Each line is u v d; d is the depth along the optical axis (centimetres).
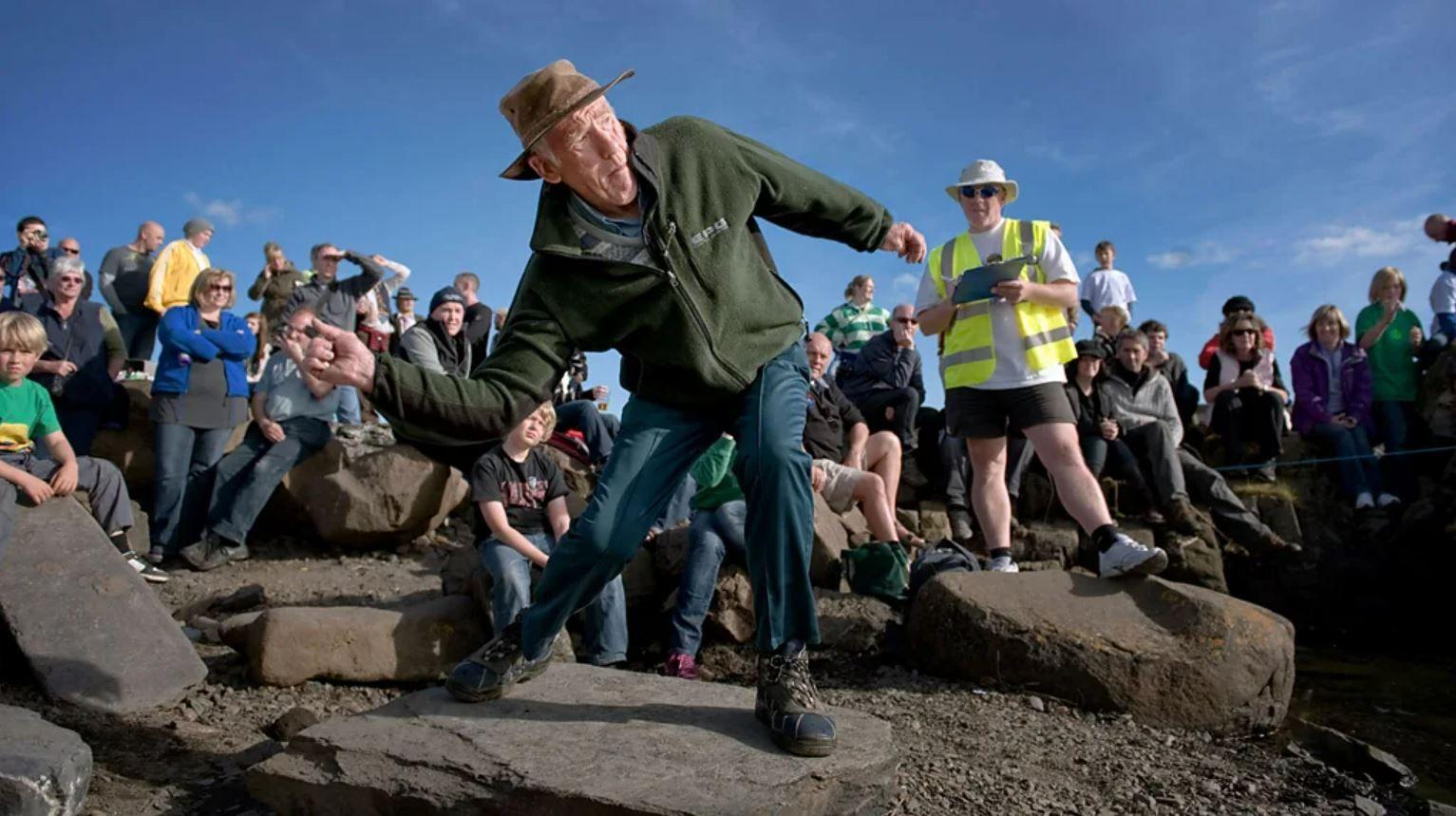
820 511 629
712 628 520
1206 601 472
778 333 267
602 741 271
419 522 695
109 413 691
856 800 267
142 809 290
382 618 448
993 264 507
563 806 241
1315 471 833
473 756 261
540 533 489
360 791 259
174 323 651
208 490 665
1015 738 402
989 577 508
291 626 429
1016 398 518
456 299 744
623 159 243
